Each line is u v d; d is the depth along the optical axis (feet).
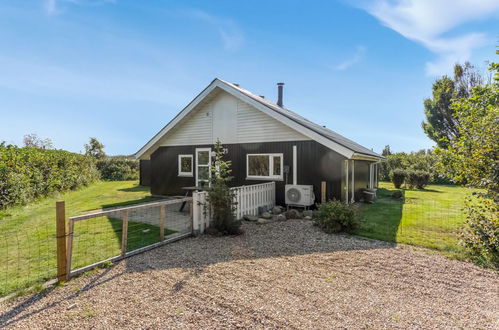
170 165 40.86
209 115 37.11
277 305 9.95
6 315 9.39
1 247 16.62
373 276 12.60
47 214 26.96
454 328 8.64
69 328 8.64
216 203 19.76
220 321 8.96
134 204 34.19
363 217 25.46
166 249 16.51
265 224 22.93
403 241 17.87
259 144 33.09
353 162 34.68
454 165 17.15
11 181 29.04
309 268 13.55
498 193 14.75
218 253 15.78
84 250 16.17
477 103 18.35
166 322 8.92
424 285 11.72
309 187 28.14
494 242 14.51
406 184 59.16
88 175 59.16
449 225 22.27
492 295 10.87
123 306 9.93
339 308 9.78
